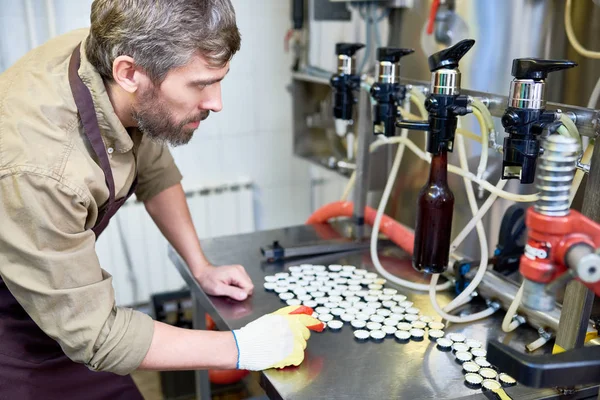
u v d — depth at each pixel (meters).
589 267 0.63
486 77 1.38
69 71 0.98
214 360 0.96
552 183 0.65
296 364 0.97
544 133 0.89
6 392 1.15
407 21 1.61
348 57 1.41
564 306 0.91
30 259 0.89
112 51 0.90
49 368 1.20
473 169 1.44
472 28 1.39
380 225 1.49
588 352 0.71
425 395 0.89
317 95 2.47
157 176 1.35
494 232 1.40
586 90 1.15
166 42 0.87
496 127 1.34
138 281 2.58
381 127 1.30
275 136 2.77
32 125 0.90
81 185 0.91
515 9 1.28
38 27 2.28
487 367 0.95
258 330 0.99
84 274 0.93
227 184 2.63
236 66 2.62
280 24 2.64
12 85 0.99
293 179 2.87
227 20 0.91
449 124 1.02
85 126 0.96
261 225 2.88
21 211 0.87
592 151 0.90
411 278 1.32
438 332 1.07
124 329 0.95
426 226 1.08
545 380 0.68
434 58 1.00
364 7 1.81
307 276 1.32
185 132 1.00
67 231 0.91
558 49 1.20
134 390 1.39
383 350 1.02
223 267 1.30
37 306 0.92
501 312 1.15
